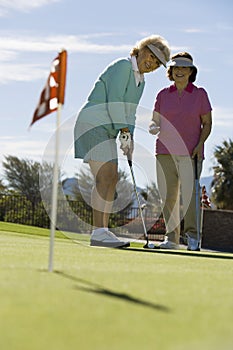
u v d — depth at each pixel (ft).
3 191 81.92
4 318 9.22
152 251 23.24
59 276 13.29
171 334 8.77
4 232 32.78
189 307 10.71
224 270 16.80
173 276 14.48
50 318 9.36
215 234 55.26
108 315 9.73
